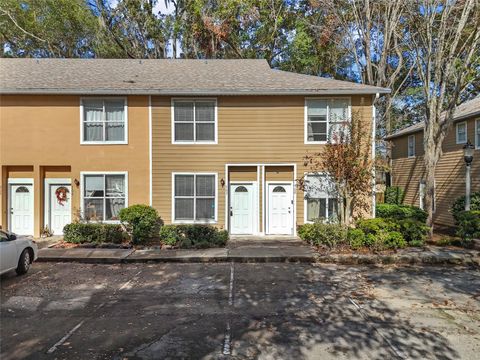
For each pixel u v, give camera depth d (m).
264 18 24.95
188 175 13.08
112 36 26.47
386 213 15.40
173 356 4.34
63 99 12.91
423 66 15.21
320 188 13.00
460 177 15.86
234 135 13.10
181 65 15.81
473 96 20.92
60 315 5.74
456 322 5.44
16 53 25.11
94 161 12.96
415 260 9.57
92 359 4.25
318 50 24.58
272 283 7.66
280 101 13.10
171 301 6.46
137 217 11.79
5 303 6.33
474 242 10.72
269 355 4.38
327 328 5.21
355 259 9.64
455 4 13.25
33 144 12.89
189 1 25.59
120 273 8.55
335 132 12.06
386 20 19.56
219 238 11.36
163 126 13.04
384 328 5.20
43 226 13.14
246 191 13.37
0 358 4.27
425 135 13.88
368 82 21.08
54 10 23.69
